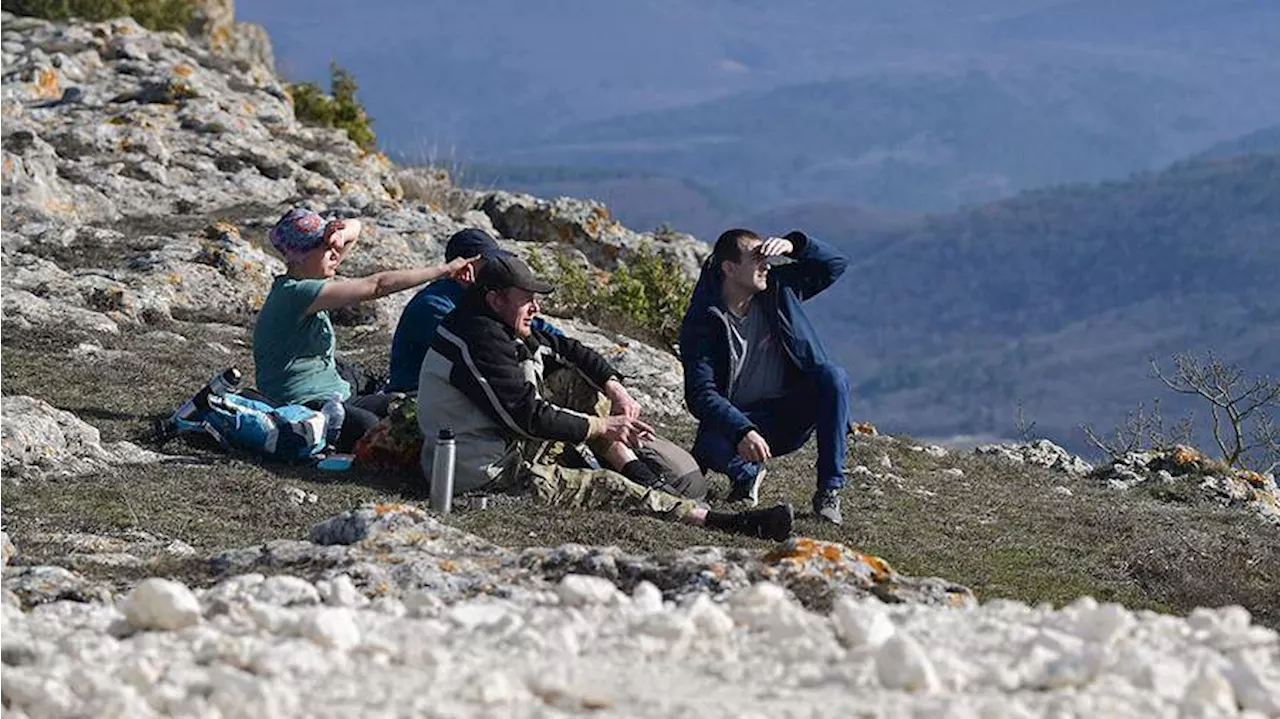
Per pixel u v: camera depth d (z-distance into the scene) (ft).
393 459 121.80
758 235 122.52
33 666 57.93
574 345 120.57
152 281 202.59
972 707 48.78
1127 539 132.57
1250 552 128.16
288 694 49.67
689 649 58.18
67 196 247.70
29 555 93.56
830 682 53.01
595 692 50.78
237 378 129.90
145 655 56.29
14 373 151.94
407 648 56.18
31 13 446.60
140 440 130.41
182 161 292.20
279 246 134.92
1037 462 169.78
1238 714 50.44
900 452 162.61
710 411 120.57
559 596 71.05
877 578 76.48
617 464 117.50
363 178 315.17
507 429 115.03
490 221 303.27
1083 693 51.13
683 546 107.04
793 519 116.37
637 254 265.75
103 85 347.36
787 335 123.24
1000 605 66.03
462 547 81.82
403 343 133.18
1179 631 60.90
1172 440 201.46
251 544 101.76
